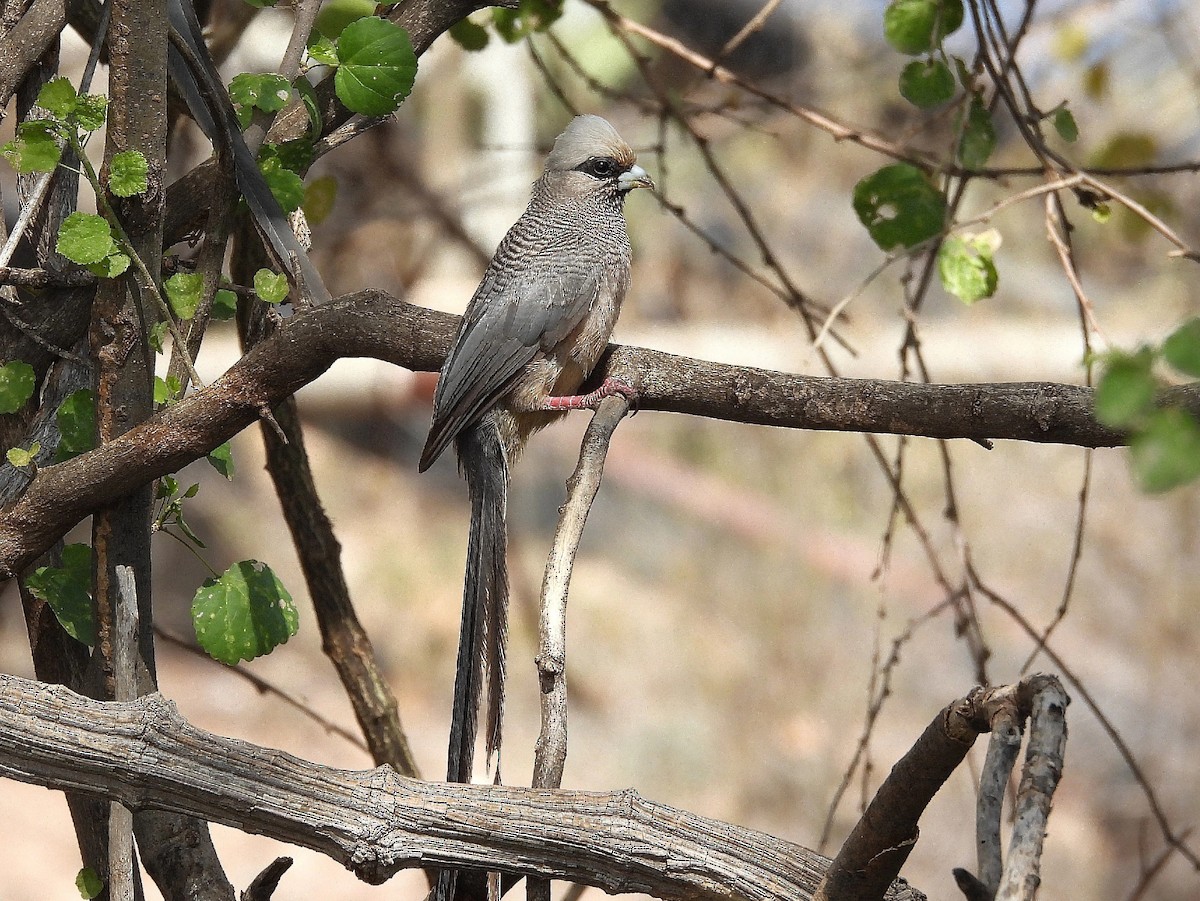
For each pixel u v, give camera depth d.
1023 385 5.88
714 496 24.95
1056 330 21.75
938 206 8.04
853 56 20.20
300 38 7.09
